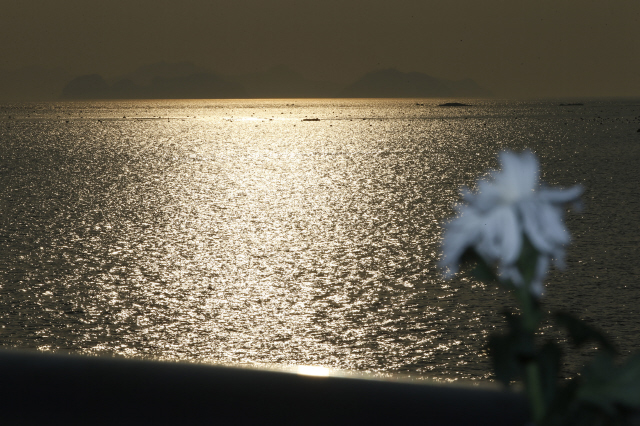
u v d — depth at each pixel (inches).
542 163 4830.2
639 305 1612.9
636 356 57.8
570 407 57.3
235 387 171.0
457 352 1360.7
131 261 2233.0
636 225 2628.0
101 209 3255.4
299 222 2915.8
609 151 5639.8
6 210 3203.7
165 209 3262.8
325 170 4810.5
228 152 6235.2
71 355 191.2
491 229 53.4
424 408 157.2
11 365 180.1
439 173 4473.4
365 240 2529.5
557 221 52.7
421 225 2787.9
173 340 1482.5
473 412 150.0
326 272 2076.8
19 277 2011.6
